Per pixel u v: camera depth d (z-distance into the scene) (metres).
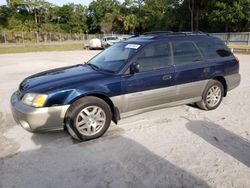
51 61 14.88
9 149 3.65
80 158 3.38
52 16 67.25
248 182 2.85
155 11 52.09
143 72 4.17
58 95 3.58
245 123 4.54
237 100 6.04
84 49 29.77
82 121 3.79
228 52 5.43
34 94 3.61
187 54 4.75
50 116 3.56
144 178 2.93
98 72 4.17
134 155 3.44
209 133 4.11
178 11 36.31
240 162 3.24
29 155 3.48
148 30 49.34
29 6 63.44
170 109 5.32
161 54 4.43
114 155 3.45
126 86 4.01
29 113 3.51
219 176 2.96
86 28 70.00
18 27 49.88
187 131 4.20
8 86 7.88
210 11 30.05
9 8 62.00
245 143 3.77
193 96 4.90
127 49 4.48
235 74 5.46
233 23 25.61
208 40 5.16
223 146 3.67
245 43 21.77
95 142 3.83
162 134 4.09
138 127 4.38
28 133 4.19
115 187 2.78
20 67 12.26
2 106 5.73
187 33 5.02
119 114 4.09
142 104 4.26
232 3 24.53
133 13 60.66
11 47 31.25
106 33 62.56
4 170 3.12
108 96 3.89
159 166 3.17
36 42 39.22
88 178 2.95
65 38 46.16
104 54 4.95
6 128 4.43
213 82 5.10
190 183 2.84
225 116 4.91
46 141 3.89
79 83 3.75
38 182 2.88
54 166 3.20
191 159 3.32
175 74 4.48
